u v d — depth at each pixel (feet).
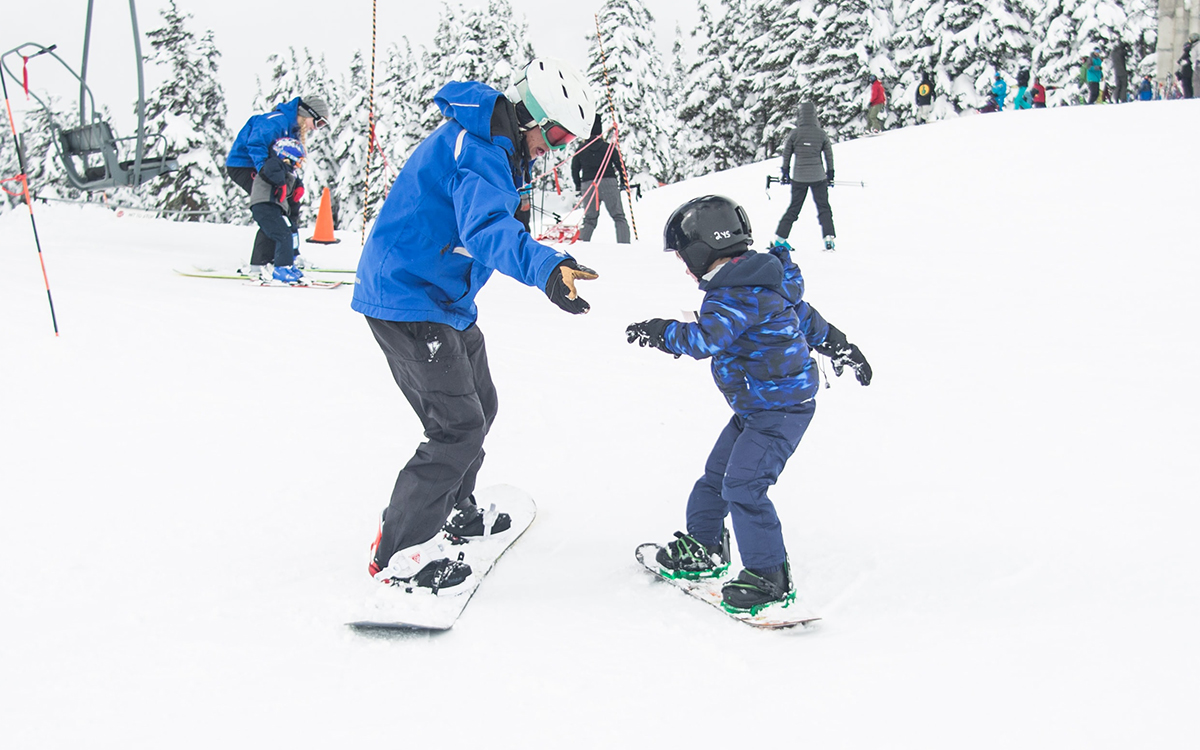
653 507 10.45
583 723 5.81
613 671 6.59
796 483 11.03
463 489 9.42
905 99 94.84
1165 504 9.78
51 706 5.99
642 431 12.89
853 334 18.58
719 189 54.65
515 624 7.50
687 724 5.76
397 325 8.14
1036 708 5.63
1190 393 13.83
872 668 6.43
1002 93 68.59
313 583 8.21
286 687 6.31
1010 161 45.70
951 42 92.73
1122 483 10.52
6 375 14.23
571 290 6.57
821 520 9.91
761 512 7.78
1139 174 39.06
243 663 6.67
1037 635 6.79
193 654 6.79
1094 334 17.93
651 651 6.97
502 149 7.98
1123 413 13.07
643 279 25.13
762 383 8.06
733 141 113.09
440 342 8.15
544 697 6.18
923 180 45.70
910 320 19.79
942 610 7.56
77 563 8.46
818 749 5.36
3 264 23.91
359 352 16.80
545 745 5.55
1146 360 15.84
